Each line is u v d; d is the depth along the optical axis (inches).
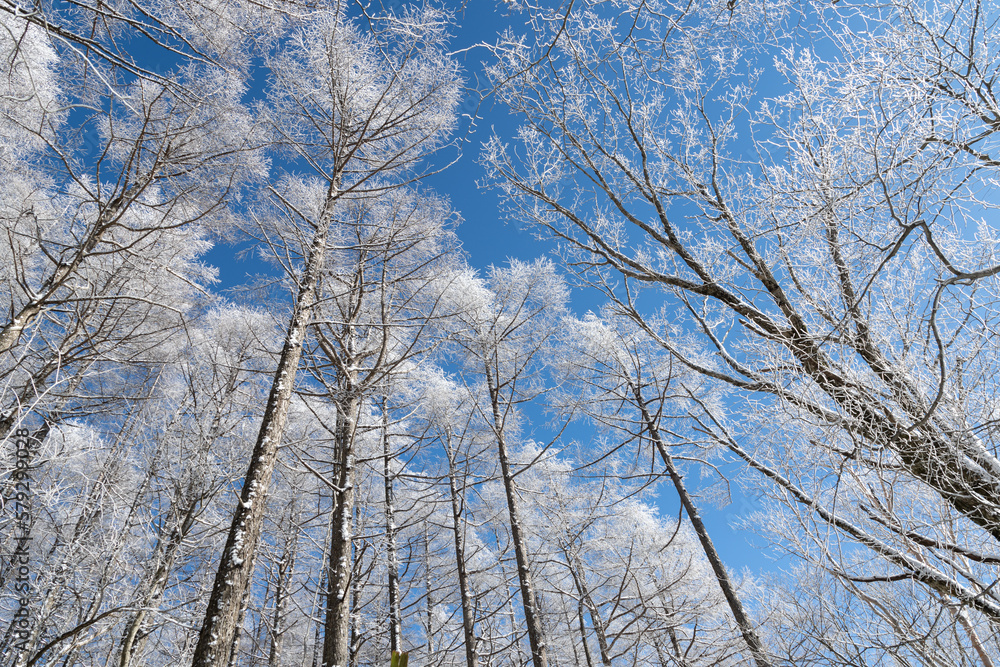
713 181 164.7
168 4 156.3
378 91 233.9
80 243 178.1
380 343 275.9
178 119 179.8
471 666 265.6
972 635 113.4
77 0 124.5
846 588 122.7
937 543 113.3
